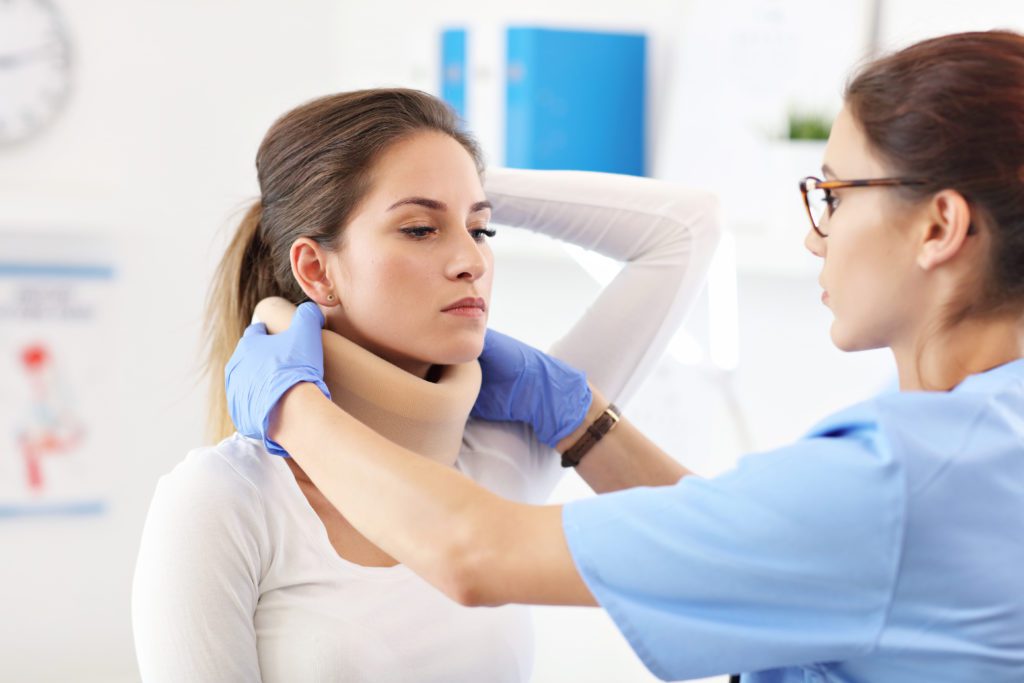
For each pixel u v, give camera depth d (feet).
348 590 3.75
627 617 2.89
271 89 8.13
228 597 3.57
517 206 4.58
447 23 8.05
